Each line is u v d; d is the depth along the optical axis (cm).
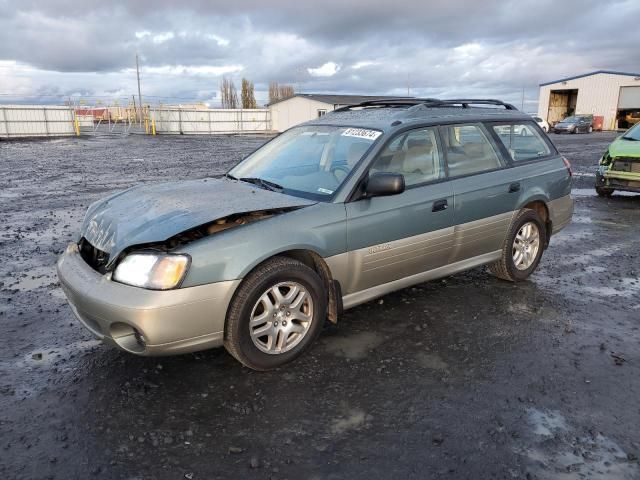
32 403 307
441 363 362
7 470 250
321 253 356
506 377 345
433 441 277
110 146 2914
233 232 324
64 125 3925
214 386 328
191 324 305
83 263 343
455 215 439
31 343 387
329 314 381
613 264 610
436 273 446
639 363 367
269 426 288
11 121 3619
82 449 267
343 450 269
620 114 5144
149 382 331
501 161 492
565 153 2238
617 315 454
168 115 4684
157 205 358
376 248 388
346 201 373
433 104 464
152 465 256
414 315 443
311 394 320
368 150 396
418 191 414
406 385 332
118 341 312
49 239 715
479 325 425
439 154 441
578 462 262
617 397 323
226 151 2533
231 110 4959
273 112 5197
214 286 309
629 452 271
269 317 338
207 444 272
